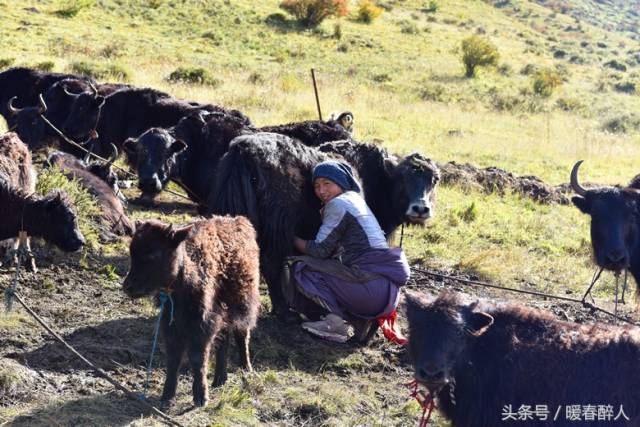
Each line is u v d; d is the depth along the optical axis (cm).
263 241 799
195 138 1012
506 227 1352
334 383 729
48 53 2922
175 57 3331
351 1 5628
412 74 3994
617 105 4203
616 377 533
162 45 3622
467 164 1792
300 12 4612
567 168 2172
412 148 2077
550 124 3175
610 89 4709
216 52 3712
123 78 2552
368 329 812
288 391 695
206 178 1005
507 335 542
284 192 794
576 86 4622
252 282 686
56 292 845
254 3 4859
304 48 4122
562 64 5234
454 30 5519
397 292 757
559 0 10456
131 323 793
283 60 3784
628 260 834
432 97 3441
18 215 827
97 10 4019
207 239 647
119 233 1033
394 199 893
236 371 727
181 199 1267
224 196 791
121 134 1281
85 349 729
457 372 539
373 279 747
